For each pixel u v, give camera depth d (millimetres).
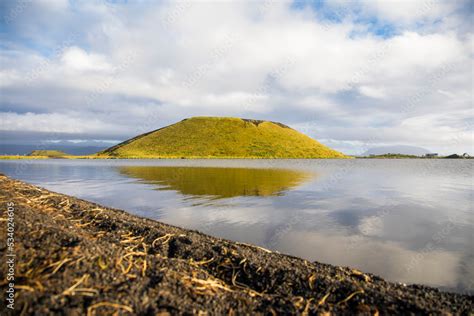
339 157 157500
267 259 7027
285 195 20891
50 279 4691
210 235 10281
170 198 19234
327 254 8695
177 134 156500
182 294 4906
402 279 6980
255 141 153125
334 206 16547
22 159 115562
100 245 6219
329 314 4754
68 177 36219
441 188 26828
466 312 4988
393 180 35031
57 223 8117
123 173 43469
